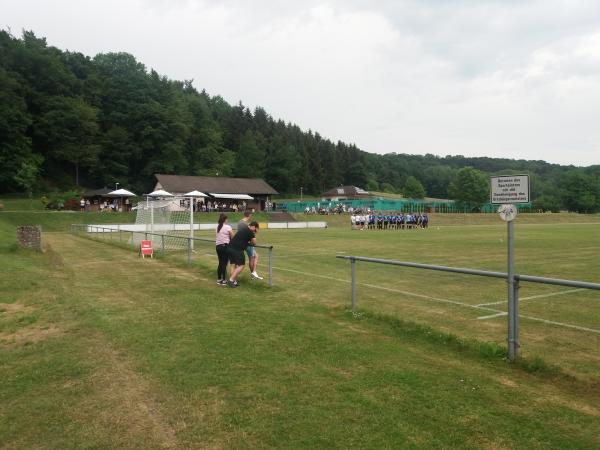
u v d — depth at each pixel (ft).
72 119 280.10
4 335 24.39
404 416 14.46
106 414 14.88
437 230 160.97
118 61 368.27
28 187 221.87
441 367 18.94
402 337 23.38
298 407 15.14
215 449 12.68
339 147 531.50
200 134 367.04
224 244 40.88
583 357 20.27
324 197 414.62
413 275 31.58
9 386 17.39
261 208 286.87
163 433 13.60
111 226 158.61
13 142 247.29
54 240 105.09
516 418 14.37
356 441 12.97
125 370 18.81
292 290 37.76
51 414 14.96
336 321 26.86
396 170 631.15
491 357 20.16
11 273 42.73
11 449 12.83
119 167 307.17
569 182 415.03
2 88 245.86
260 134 438.81
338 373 18.21
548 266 53.83
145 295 35.60
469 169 361.30
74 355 20.84
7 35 302.25
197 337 23.41
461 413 14.66
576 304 30.27
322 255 69.21
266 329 24.93
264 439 13.15
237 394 16.25
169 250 76.84
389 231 154.92
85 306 30.73
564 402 15.62
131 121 324.19
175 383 17.31
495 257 65.05
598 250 74.95
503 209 19.81
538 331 24.45
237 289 38.27
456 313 28.60
